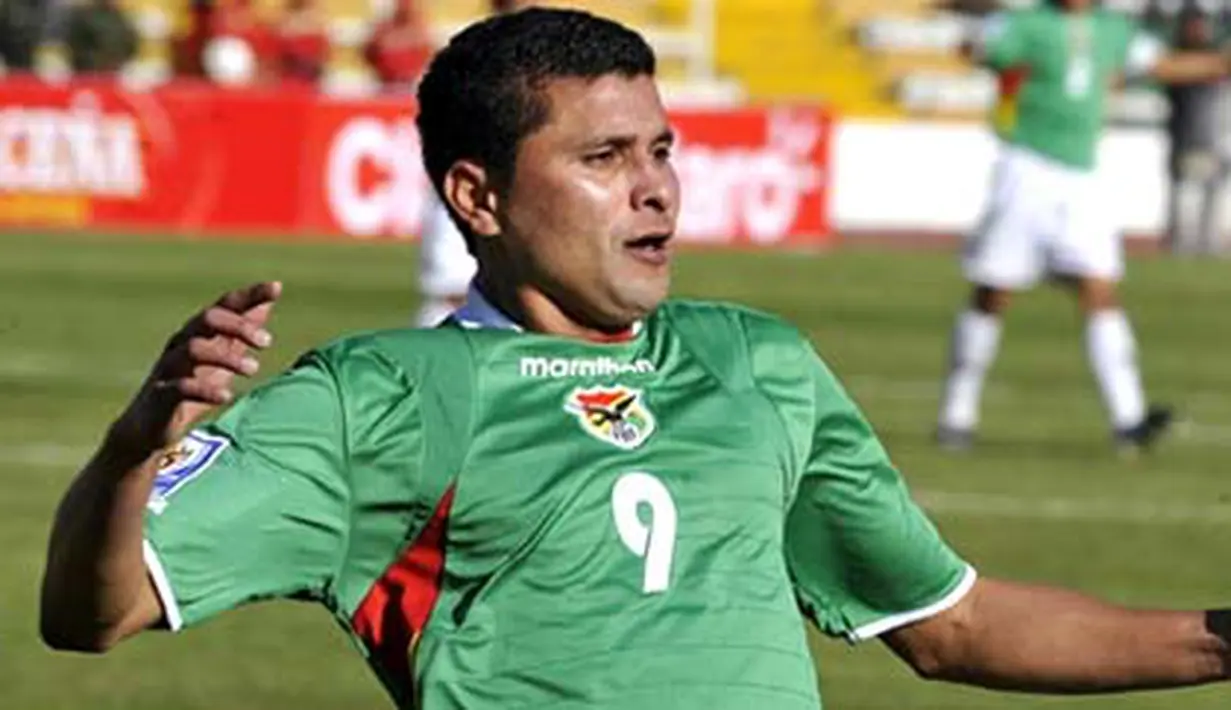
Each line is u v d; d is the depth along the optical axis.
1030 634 12.66
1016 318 67.62
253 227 76.81
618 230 11.76
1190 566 32.81
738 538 11.70
